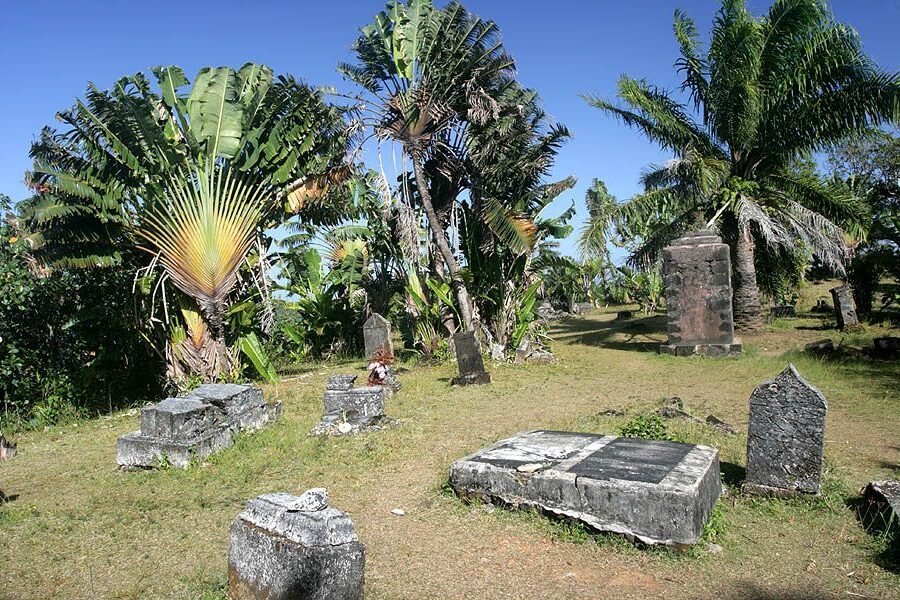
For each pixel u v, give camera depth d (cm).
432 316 1720
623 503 523
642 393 1159
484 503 607
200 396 885
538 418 970
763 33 1728
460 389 1247
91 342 1342
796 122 1767
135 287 1291
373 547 536
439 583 471
